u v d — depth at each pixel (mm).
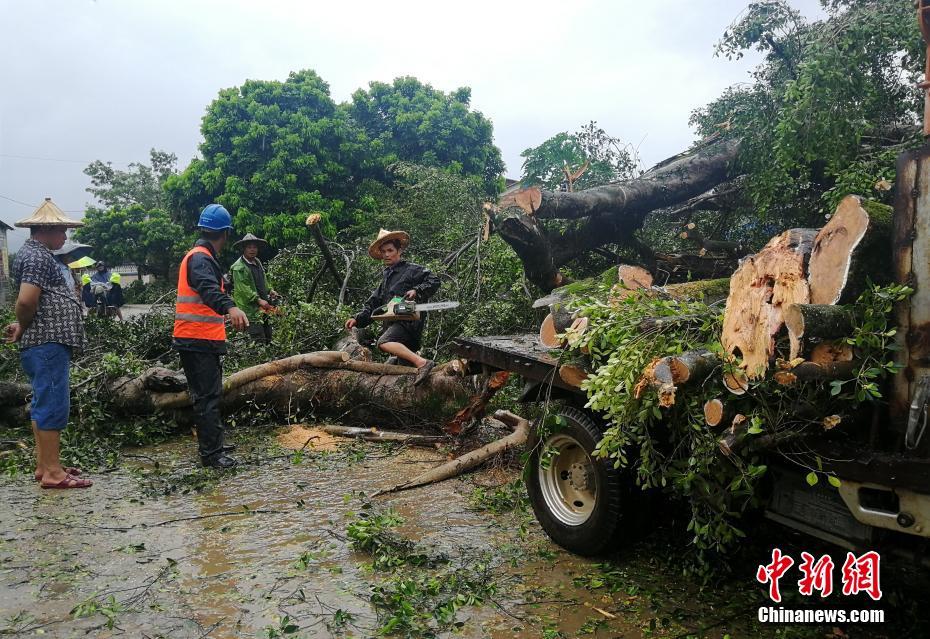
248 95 21109
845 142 6008
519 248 7305
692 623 2773
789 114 6156
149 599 2912
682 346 2898
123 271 42469
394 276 6324
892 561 2998
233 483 4699
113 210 30109
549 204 7109
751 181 7496
